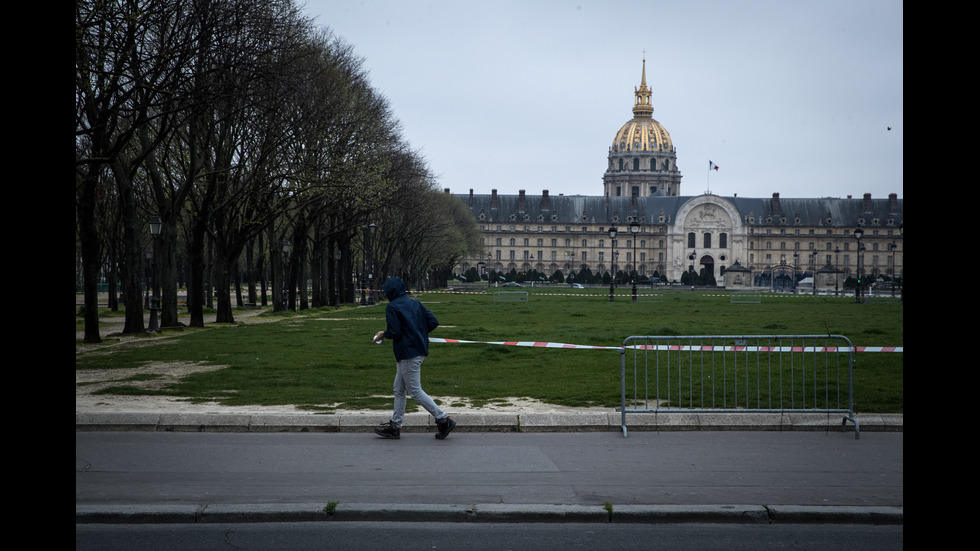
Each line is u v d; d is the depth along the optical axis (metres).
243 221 41.00
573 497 8.70
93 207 28.16
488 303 68.56
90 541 7.54
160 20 23.92
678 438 11.77
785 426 12.34
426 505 8.27
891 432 12.25
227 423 11.99
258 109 35.34
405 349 11.44
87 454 10.52
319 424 12.05
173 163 40.16
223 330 34.88
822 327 35.69
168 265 35.31
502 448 11.05
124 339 29.91
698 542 7.66
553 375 18.14
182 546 7.43
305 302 57.19
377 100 53.41
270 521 8.14
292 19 33.44
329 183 40.50
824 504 8.50
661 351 24.41
